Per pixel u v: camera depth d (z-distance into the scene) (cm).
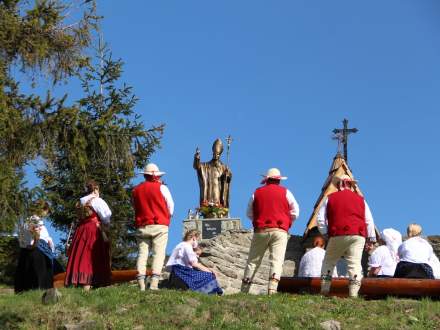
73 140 1836
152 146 1984
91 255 1540
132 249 2662
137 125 1980
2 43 1869
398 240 1653
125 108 2381
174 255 1599
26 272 1570
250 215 1549
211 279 1583
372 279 1516
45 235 1595
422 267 1536
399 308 1410
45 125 1822
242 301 1393
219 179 2895
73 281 1519
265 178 1557
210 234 2736
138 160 2016
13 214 1638
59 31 1945
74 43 1956
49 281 1580
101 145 1856
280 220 1510
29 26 1898
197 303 1390
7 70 1880
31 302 1407
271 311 1366
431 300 1464
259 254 1530
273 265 1505
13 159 1798
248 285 1523
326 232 1517
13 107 1820
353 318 1374
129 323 1323
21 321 1346
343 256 1530
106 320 1330
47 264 1582
